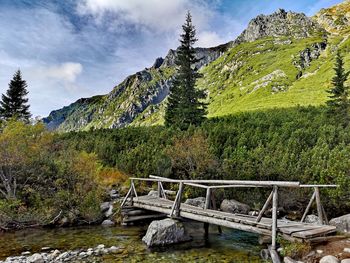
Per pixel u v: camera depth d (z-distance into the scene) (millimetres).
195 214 13938
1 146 18844
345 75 61188
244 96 164750
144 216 18219
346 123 41250
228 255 11578
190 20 52406
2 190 18672
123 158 26250
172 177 22938
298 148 21938
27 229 16219
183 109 45062
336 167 15305
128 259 11227
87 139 35344
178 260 11062
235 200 18516
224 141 27391
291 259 9164
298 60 177750
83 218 17984
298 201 16688
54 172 20312
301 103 105375
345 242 9680
